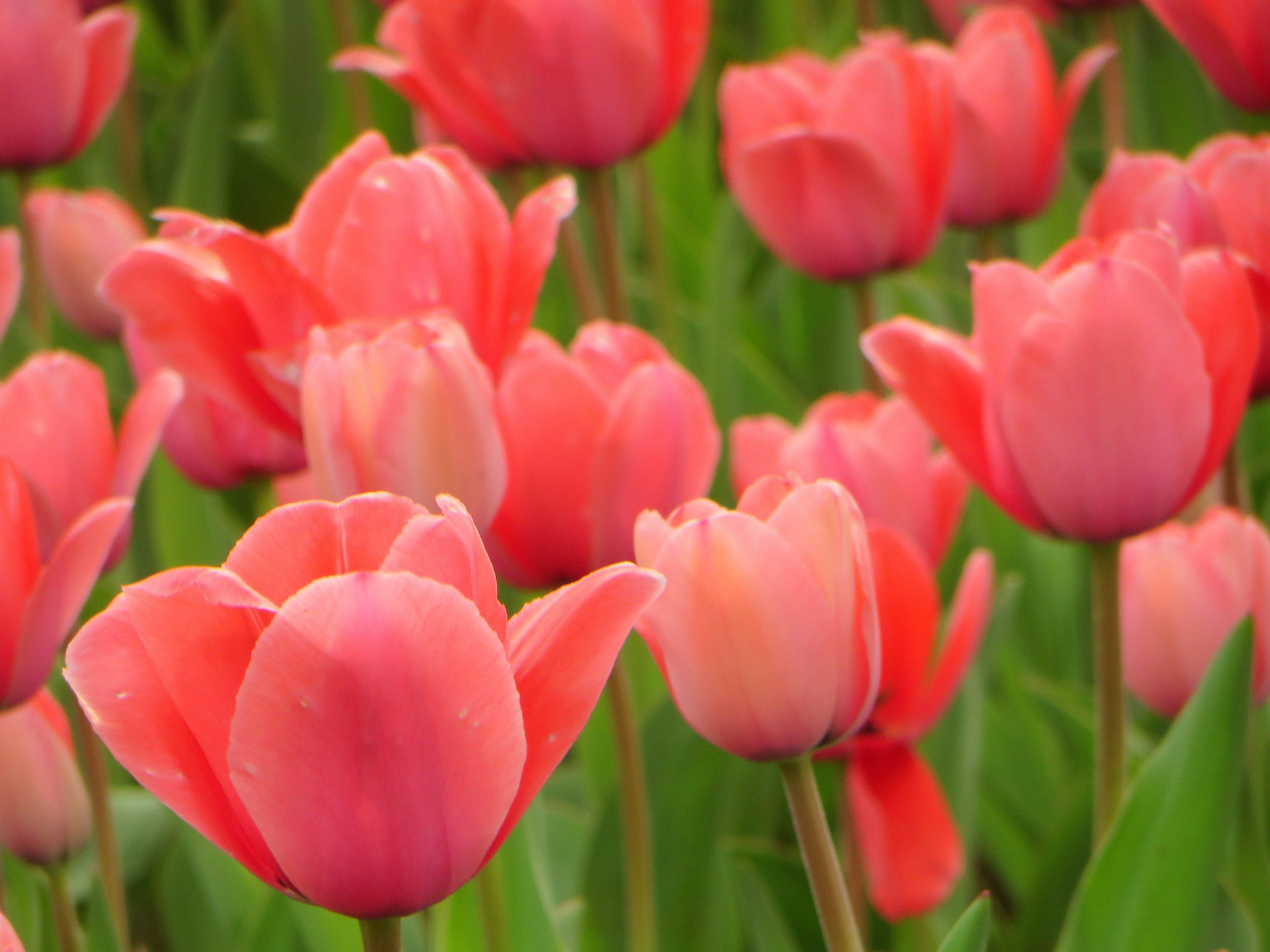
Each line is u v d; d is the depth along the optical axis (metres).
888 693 1.04
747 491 0.95
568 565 1.04
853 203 1.20
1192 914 0.96
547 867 1.20
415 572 0.86
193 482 1.18
